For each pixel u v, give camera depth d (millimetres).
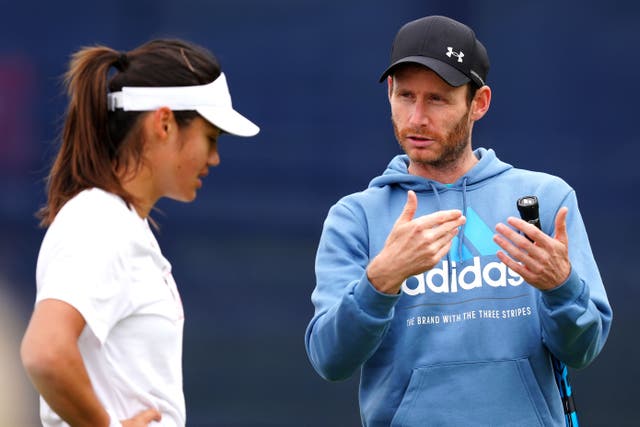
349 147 29328
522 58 29422
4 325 28000
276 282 29109
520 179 10648
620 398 24156
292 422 23172
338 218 10688
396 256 9250
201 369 26016
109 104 8648
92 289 8070
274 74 29438
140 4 29734
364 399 10500
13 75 30000
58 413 8094
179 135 8695
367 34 29281
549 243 9250
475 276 10195
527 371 10039
